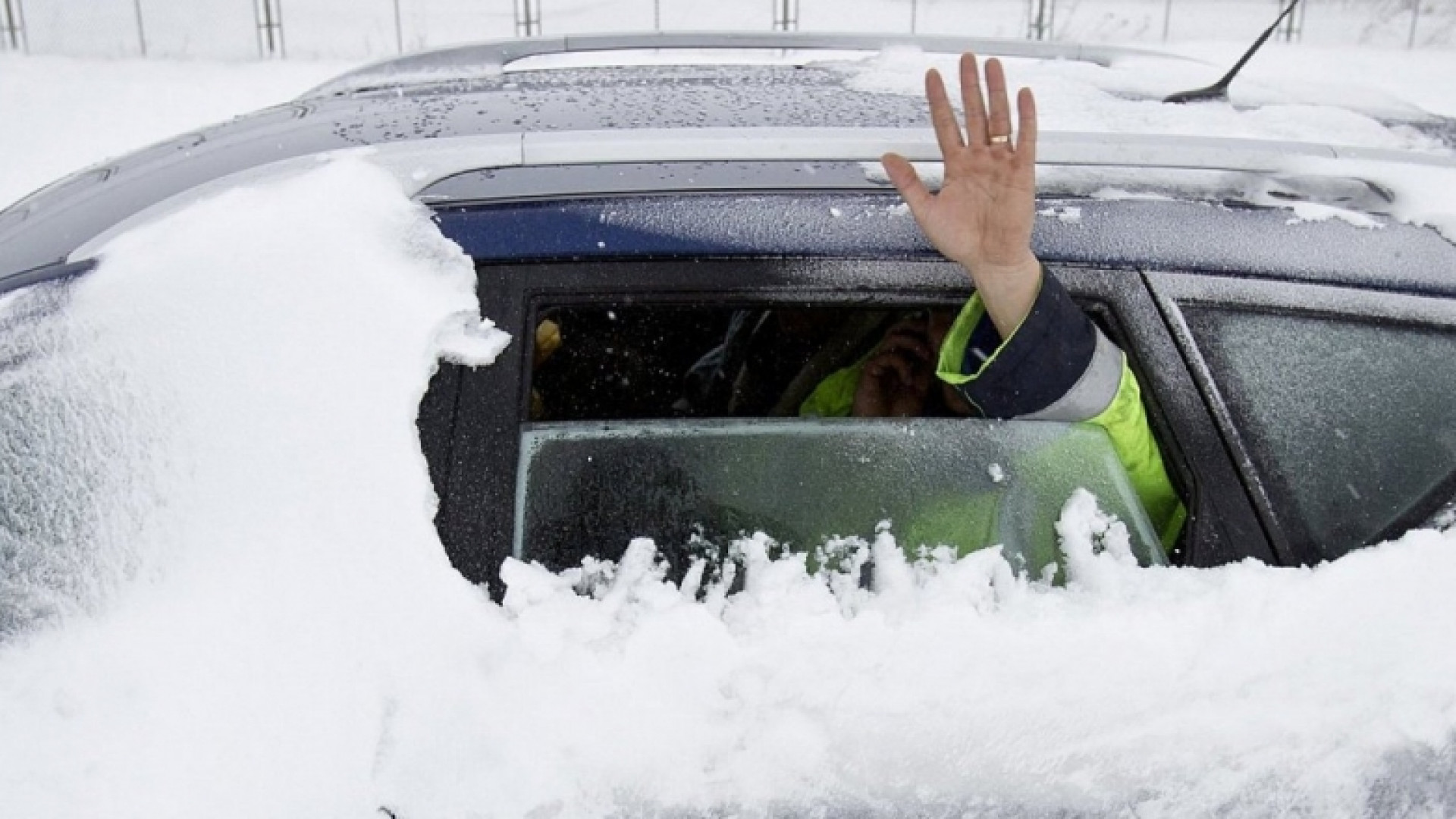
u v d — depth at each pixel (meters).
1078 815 1.38
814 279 1.65
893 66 2.49
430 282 1.57
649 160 1.77
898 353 2.02
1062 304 1.65
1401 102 2.48
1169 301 1.69
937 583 1.49
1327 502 1.64
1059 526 1.61
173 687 1.33
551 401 2.34
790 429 1.61
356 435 1.45
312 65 17.28
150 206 1.86
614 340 2.34
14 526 1.47
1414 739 1.46
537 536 1.51
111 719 1.32
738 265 1.64
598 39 2.80
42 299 1.65
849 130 1.89
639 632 1.38
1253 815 1.41
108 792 1.28
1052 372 1.65
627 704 1.35
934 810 1.36
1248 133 2.04
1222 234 1.74
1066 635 1.44
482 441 1.52
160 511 1.45
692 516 1.55
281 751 1.30
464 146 1.79
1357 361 1.69
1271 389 1.67
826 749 1.35
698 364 2.38
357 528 1.41
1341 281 1.71
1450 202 1.82
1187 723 1.41
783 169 1.78
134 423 1.50
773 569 1.49
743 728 1.35
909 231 1.71
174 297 1.59
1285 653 1.46
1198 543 1.61
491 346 1.54
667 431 1.59
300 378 1.49
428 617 1.37
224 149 2.10
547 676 1.35
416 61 2.67
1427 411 1.69
